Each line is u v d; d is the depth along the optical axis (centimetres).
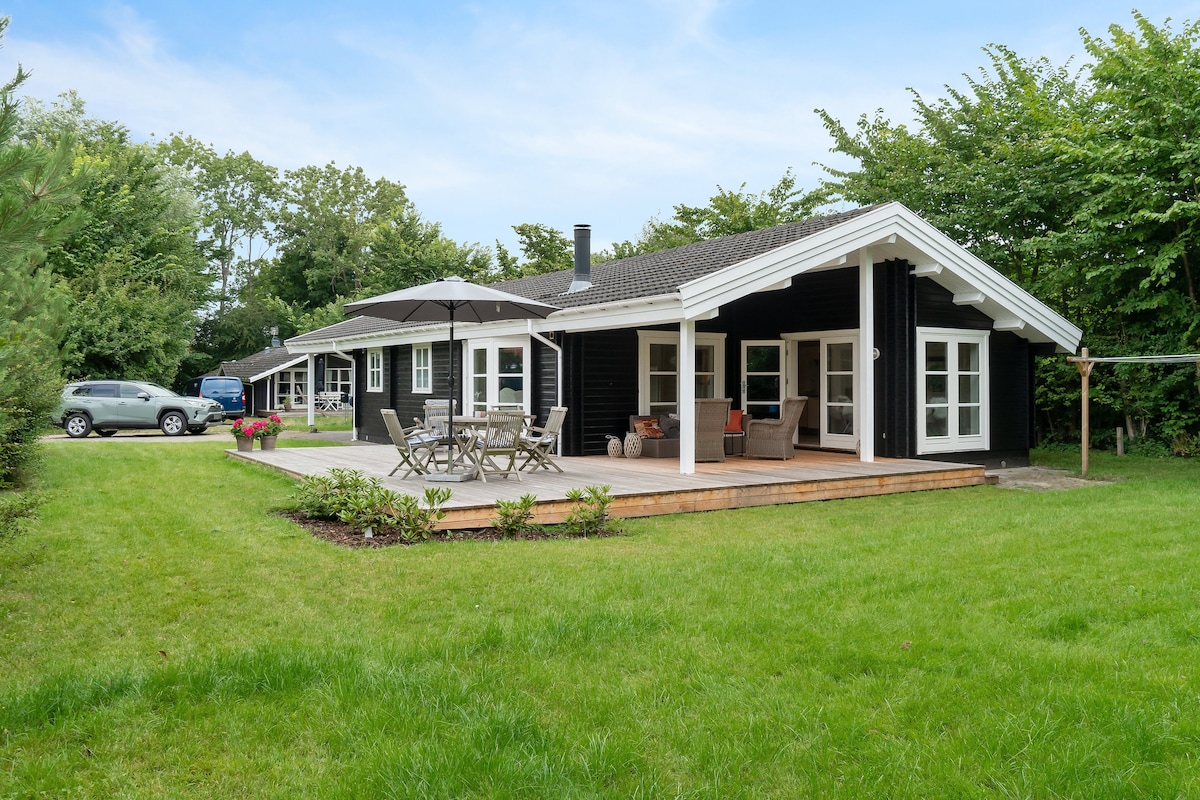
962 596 509
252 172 5275
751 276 1038
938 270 1241
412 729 323
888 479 1070
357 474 848
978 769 295
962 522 784
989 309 1355
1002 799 276
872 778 289
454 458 1244
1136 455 1625
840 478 1024
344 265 4888
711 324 1469
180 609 494
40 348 914
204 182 5244
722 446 1202
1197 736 314
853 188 2142
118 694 354
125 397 2138
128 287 2709
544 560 620
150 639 439
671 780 291
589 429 1344
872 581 543
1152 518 784
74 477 1129
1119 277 1556
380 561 618
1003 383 1411
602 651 411
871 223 1141
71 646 429
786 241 1138
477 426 1041
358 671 373
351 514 736
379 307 1030
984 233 1884
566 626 438
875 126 2169
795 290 1431
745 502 952
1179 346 1483
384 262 4275
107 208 2847
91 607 499
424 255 4150
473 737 313
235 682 362
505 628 437
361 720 329
